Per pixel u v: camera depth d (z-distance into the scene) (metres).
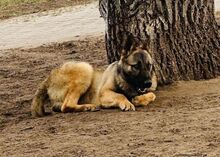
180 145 7.25
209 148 7.01
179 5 11.11
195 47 11.34
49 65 15.56
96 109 9.91
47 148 7.77
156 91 10.68
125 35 10.92
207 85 10.80
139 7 10.79
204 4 11.40
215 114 8.60
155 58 10.85
